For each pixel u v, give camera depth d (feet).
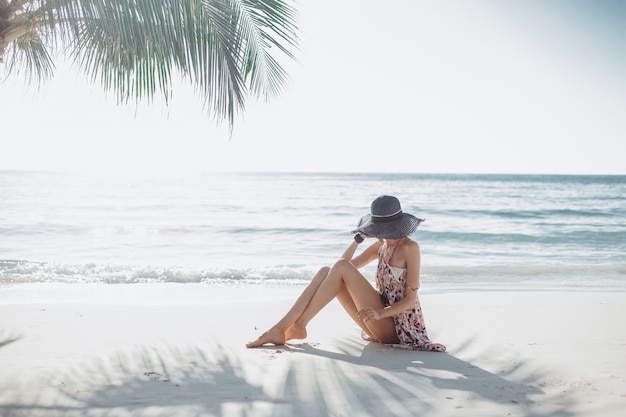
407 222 14.25
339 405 9.94
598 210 108.88
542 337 16.87
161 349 14.89
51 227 72.84
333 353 14.35
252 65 18.33
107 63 17.81
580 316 21.17
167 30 15.33
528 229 80.48
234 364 13.07
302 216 95.04
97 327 18.33
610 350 14.82
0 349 14.82
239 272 39.55
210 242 64.75
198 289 32.01
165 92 17.78
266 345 15.51
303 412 9.54
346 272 14.89
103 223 78.84
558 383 11.36
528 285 35.14
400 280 14.67
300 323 15.29
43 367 12.77
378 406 9.89
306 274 39.27
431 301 25.48
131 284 34.09
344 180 269.64
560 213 103.76
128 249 58.34
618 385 11.20
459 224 87.15
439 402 10.12
